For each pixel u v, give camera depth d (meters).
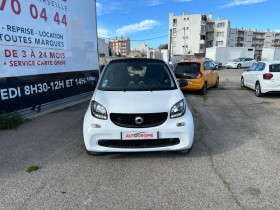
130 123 2.78
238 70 23.09
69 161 3.06
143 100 2.97
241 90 9.47
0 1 4.35
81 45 7.16
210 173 2.72
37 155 3.26
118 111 2.78
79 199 2.25
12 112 4.77
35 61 5.29
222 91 9.27
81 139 3.89
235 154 3.23
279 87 7.22
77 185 2.49
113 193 2.34
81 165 2.95
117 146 2.85
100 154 3.08
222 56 29.97
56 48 5.98
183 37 64.44
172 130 2.79
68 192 2.36
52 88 5.91
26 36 4.99
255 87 8.12
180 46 65.38
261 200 2.21
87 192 2.36
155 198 2.26
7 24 4.52
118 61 4.24
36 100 5.39
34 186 2.47
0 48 4.43
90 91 7.83
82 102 7.24
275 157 3.12
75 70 6.89
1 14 4.39
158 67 4.06
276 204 2.14
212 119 5.07
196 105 6.58
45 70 5.63
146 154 3.26
